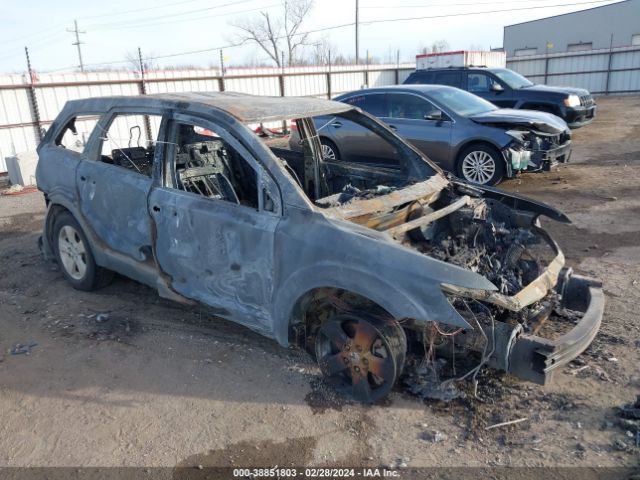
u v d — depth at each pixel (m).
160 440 3.23
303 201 3.43
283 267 3.46
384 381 3.36
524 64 29.70
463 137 8.85
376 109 9.76
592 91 28.03
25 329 4.61
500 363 3.27
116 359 4.10
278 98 4.49
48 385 3.81
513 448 3.06
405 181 4.61
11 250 6.74
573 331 3.36
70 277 5.31
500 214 4.46
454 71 13.11
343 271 3.20
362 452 3.09
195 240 3.91
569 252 6.01
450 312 2.93
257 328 3.80
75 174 4.88
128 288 5.34
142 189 4.25
